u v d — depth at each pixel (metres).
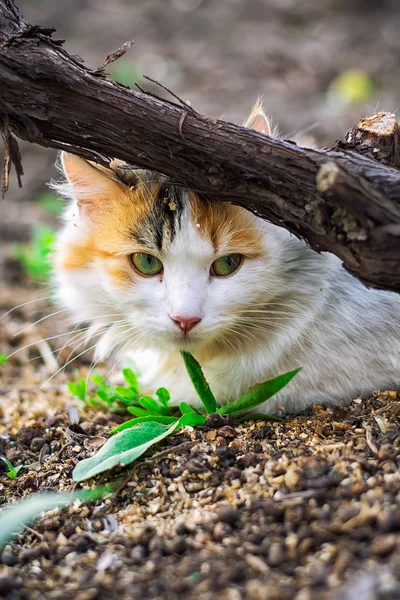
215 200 0.73
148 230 0.74
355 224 0.64
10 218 1.21
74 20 1.79
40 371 0.93
